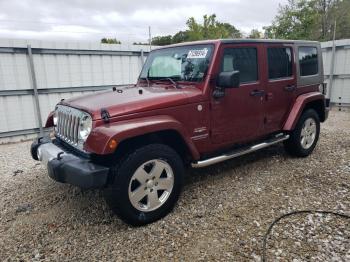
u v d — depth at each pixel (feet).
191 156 11.34
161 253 8.82
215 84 11.62
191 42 12.94
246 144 14.07
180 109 10.80
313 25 72.79
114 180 9.51
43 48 25.21
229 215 10.70
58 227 10.39
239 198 11.95
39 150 11.61
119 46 29.32
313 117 16.35
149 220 10.29
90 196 12.60
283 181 13.42
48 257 8.84
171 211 11.07
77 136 10.14
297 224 9.93
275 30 73.56
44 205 12.01
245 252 8.66
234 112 12.53
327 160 15.97
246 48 12.83
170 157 10.47
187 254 8.71
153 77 13.85
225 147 12.82
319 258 8.23
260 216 10.53
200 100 11.29
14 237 9.89
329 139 20.35
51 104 26.50
